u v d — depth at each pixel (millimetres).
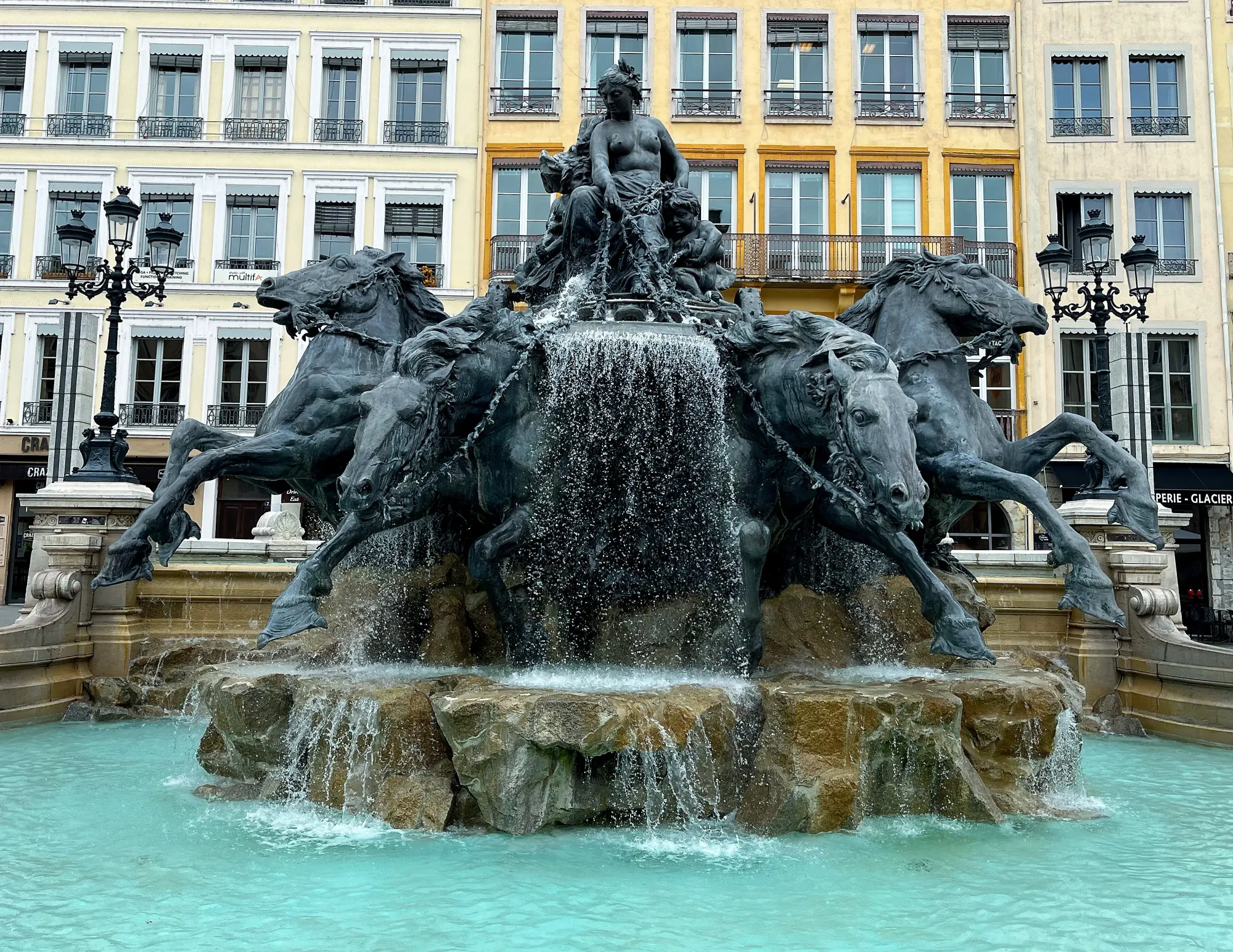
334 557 6953
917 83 32250
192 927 4418
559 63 32469
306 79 32469
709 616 7633
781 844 5664
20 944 4223
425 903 4711
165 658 11086
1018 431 29719
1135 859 5527
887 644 8039
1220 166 31188
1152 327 30281
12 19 32375
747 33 32375
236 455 8359
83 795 6848
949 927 4496
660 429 7609
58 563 11102
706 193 32156
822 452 7352
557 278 9836
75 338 16203
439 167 32281
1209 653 10000
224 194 32000
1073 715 7102
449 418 7215
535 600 7699
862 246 31109
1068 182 31344
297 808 6277
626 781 5930
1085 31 31734
